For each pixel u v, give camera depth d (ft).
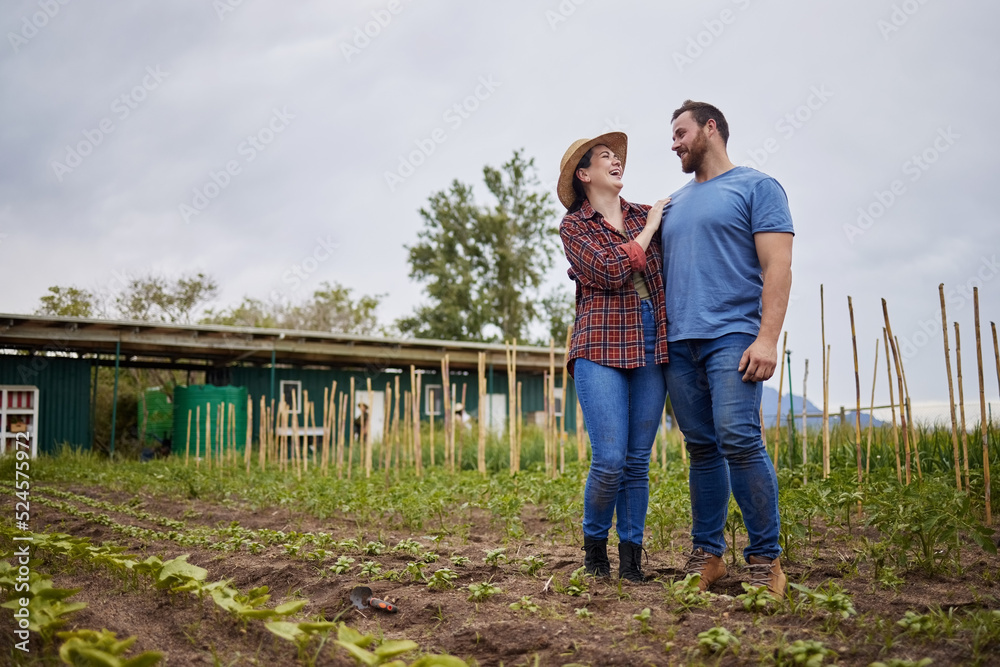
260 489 24.04
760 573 8.88
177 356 52.85
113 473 31.53
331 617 8.69
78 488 26.66
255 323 87.66
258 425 54.75
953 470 16.01
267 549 12.91
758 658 6.37
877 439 20.27
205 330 46.19
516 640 7.25
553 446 25.18
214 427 48.16
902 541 9.87
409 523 16.63
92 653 5.24
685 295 9.47
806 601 7.79
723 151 9.91
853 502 12.30
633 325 9.85
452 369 61.16
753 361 8.70
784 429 24.08
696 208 9.55
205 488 25.84
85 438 49.73
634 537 9.98
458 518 17.88
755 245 9.26
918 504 10.49
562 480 19.26
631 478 10.02
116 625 7.55
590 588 9.16
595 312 10.00
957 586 9.15
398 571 10.28
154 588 8.98
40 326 42.88
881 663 5.76
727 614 7.66
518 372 62.64
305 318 94.99
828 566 10.39
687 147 9.88
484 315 97.19
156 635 7.46
